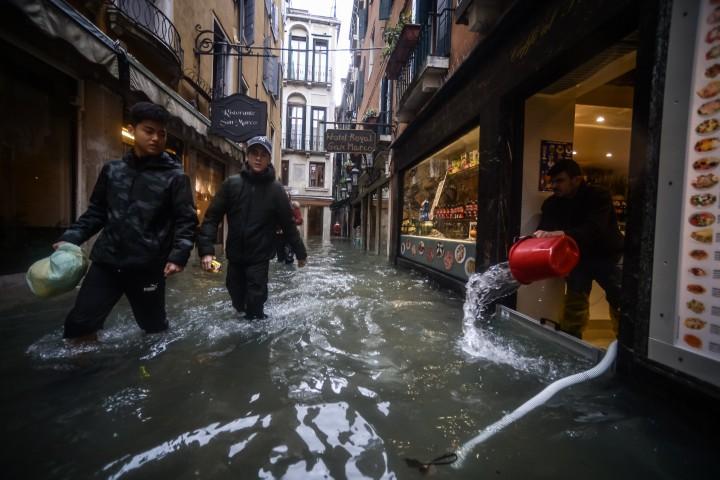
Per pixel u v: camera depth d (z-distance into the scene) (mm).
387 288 5312
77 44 3895
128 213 2336
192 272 6344
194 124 7559
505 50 3857
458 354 2512
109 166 2418
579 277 3027
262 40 15414
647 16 2012
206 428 1545
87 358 2242
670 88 1838
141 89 5156
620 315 2123
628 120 4410
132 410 1676
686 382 1692
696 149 1696
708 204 1644
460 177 5609
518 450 1447
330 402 1798
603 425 1633
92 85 5160
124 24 5379
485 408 1777
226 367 2186
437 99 5770
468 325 3295
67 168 4887
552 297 3816
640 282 1977
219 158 10867
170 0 7113
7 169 4059
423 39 6766
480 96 4441
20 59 4109
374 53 14570
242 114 8805
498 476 1296
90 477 1245
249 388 1923
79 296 2285
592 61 3189
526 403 1730
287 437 1497
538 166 3924
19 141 4199
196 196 9242
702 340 1649
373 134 10898
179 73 7020
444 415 1703
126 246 2318
